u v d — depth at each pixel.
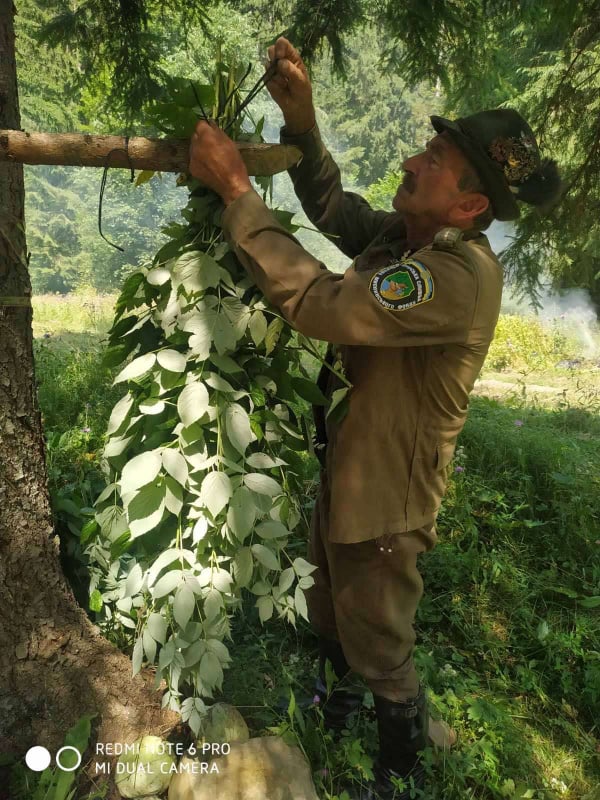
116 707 2.02
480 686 2.57
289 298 1.54
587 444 4.89
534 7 4.01
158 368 1.70
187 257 1.64
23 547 1.98
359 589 1.84
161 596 1.62
